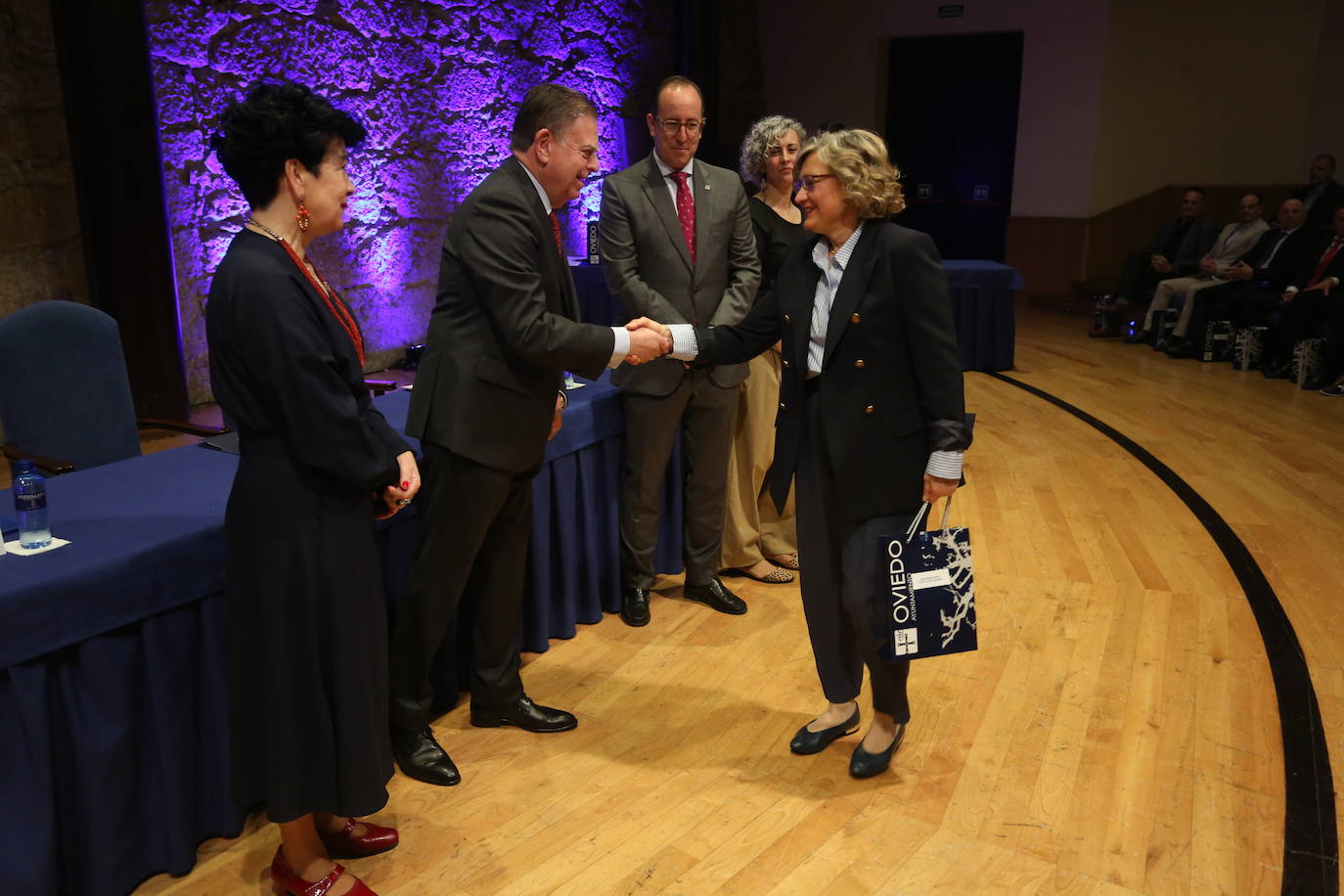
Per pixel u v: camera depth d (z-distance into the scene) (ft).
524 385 7.86
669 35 30.81
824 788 8.29
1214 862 7.38
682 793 8.22
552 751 8.82
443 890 7.08
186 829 7.26
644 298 10.30
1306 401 21.58
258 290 5.93
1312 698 9.68
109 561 6.54
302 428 5.99
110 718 6.72
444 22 23.72
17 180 17.30
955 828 7.79
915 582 7.43
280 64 20.29
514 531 8.55
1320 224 25.76
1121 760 8.67
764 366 11.81
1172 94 34.14
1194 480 16.31
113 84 17.25
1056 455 17.72
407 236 23.90
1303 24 33.17
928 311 7.31
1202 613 11.51
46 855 6.41
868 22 36.73
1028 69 34.78
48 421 9.77
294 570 6.22
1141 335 28.58
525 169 7.84
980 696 9.73
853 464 7.62
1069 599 11.92
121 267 17.99
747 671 10.25
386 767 6.77
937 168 38.06
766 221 11.41
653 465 10.83
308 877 6.79
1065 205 35.14
